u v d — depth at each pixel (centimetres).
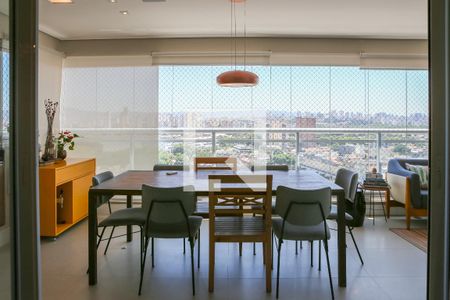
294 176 358
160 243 385
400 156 529
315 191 263
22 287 167
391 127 522
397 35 499
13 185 167
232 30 479
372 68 514
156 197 269
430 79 166
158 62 518
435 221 165
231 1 372
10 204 167
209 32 490
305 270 313
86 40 520
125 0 370
